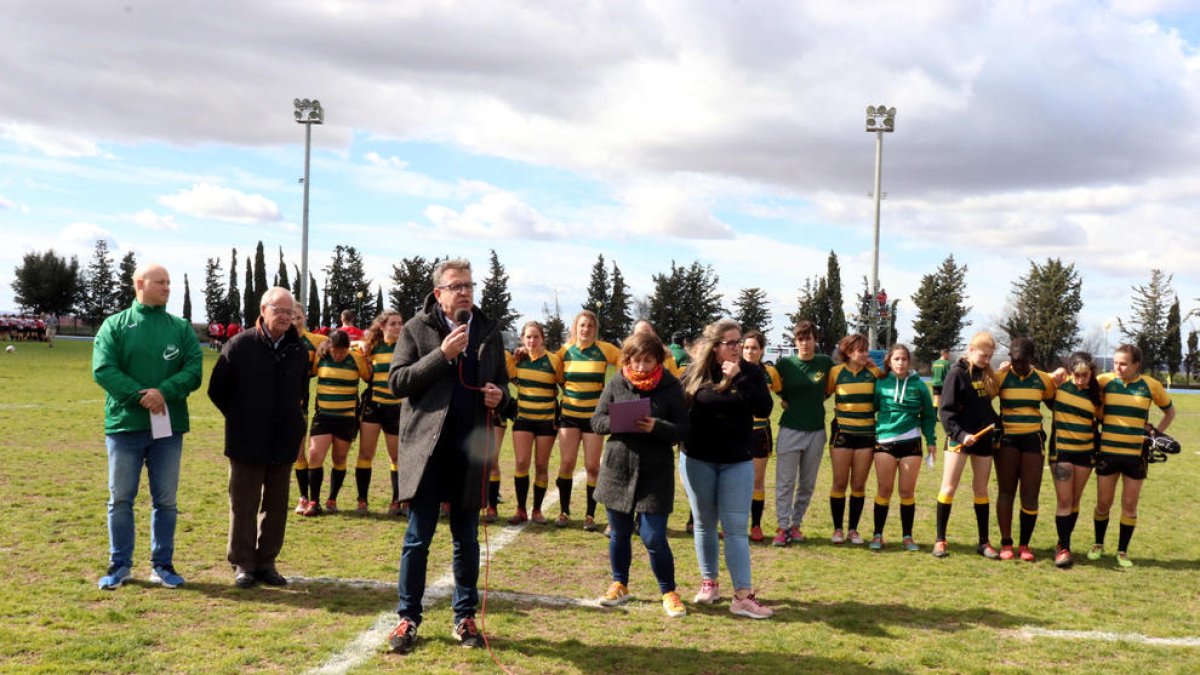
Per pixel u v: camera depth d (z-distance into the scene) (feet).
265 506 19.45
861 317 121.08
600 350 27.25
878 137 111.55
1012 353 24.44
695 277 202.49
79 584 18.74
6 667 13.83
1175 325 211.20
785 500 25.75
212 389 18.88
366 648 15.40
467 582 15.98
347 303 211.00
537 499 27.66
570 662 15.12
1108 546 26.50
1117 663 15.88
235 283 290.97
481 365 16.05
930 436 25.46
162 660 14.44
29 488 29.35
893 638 17.06
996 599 20.18
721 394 18.37
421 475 15.15
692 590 20.35
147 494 29.12
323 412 27.48
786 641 16.58
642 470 18.24
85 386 72.74
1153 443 24.34
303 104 116.57
